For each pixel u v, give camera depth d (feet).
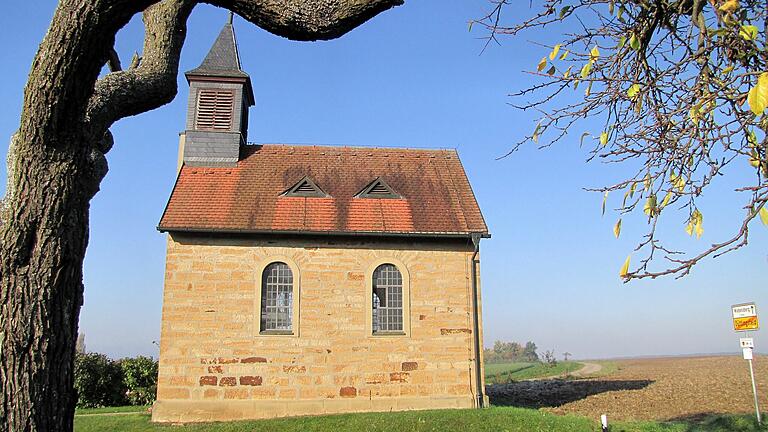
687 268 10.26
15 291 11.25
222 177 67.92
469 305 62.54
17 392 10.95
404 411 56.18
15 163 11.64
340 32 12.46
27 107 11.34
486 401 60.80
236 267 60.23
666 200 12.59
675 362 178.91
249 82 73.56
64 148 11.79
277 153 72.95
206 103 71.51
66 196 11.74
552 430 44.09
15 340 11.05
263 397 57.77
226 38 74.95
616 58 14.15
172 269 59.31
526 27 14.92
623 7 13.41
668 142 12.64
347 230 61.77
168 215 60.80
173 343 57.77
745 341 48.85
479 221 65.57
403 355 60.44
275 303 60.70
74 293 12.00
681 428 44.57
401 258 62.85
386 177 71.26
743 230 9.74
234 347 58.44
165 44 14.16
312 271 61.21
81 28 11.00
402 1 12.38
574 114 15.19
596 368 155.12
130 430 51.67
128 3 11.32
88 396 75.20
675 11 12.55
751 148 11.03
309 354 59.26
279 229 60.75
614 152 13.67
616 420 50.80
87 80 11.57
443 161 75.82
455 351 61.21
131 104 13.48
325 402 58.39
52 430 11.30
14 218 11.40
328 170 71.26
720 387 78.18
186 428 51.16
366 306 61.05
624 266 10.84
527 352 295.07
